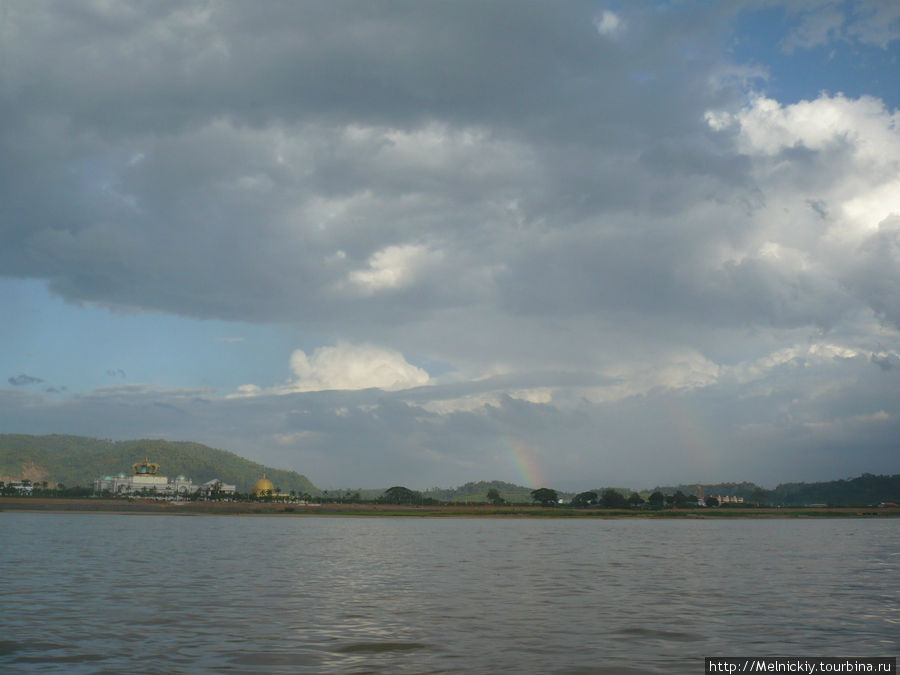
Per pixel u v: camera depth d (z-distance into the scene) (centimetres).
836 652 3247
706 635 3606
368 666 2905
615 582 6012
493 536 14388
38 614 4066
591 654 3156
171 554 8381
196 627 3716
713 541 12912
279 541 11519
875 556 9206
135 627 3700
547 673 2817
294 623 3862
